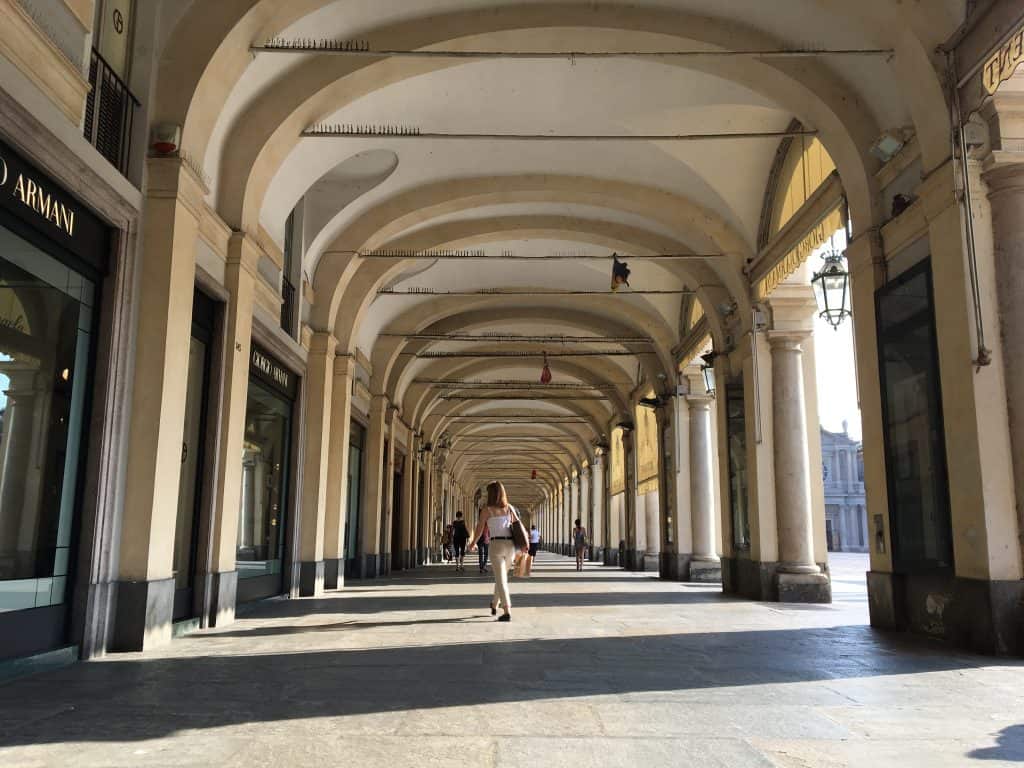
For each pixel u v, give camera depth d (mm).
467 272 18141
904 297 7625
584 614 9250
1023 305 6469
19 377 5176
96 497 5949
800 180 11047
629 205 13070
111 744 3414
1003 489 6348
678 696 4480
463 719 3908
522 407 34812
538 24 8875
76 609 5785
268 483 10805
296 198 11000
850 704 4297
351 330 14359
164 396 6488
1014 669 5461
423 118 10836
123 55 6703
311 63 8828
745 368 12578
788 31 8625
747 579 12273
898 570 7711
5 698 4379
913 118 7316
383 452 20109
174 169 6688
